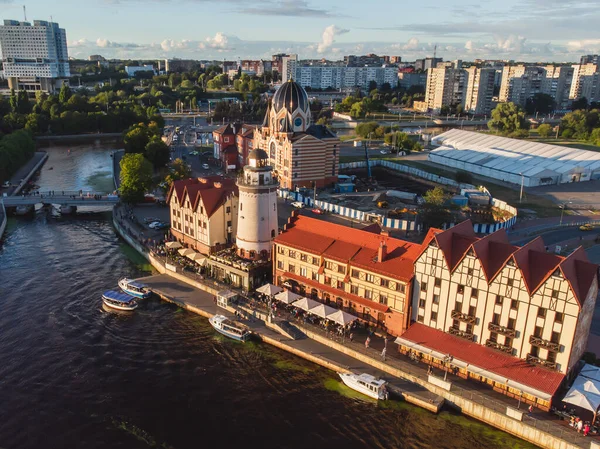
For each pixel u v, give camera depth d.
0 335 89.31
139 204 164.12
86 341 88.75
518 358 73.06
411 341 79.25
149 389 76.62
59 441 65.94
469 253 75.25
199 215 117.44
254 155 106.75
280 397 75.25
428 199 158.25
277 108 191.25
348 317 86.31
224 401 74.25
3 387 75.81
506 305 73.06
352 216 157.50
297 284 99.25
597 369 71.75
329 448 65.62
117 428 68.44
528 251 74.62
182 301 101.50
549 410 67.81
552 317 69.12
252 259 109.25
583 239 139.12
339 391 76.69
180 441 66.38
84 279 113.38
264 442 66.44
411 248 87.06
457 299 77.81
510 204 177.88
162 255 121.12
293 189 190.75
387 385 75.06
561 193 195.38
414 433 68.25
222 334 91.88
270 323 91.38
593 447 61.69
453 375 76.06
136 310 100.31
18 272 115.88
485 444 66.25
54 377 78.69
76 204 162.38
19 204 161.38
